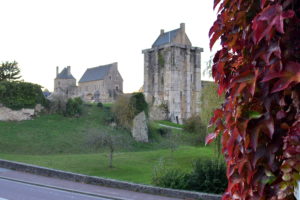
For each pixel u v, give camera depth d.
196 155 37.12
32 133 49.00
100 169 30.36
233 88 1.69
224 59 2.04
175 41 84.62
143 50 88.00
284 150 1.53
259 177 1.64
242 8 1.84
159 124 70.69
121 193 17.12
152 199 15.91
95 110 63.09
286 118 1.56
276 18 1.48
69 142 47.16
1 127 49.78
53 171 21.08
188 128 40.91
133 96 59.81
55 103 58.81
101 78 111.06
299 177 1.45
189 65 84.94
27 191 16.53
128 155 38.34
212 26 2.06
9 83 54.56
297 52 1.53
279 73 1.49
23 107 54.75
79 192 17.08
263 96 1.60
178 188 18.86
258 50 1.65
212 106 26.55
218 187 18.52
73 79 124.69
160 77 84.50
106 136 33.47
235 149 1.75
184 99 84.12
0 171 22.45
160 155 37.91
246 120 1.63
